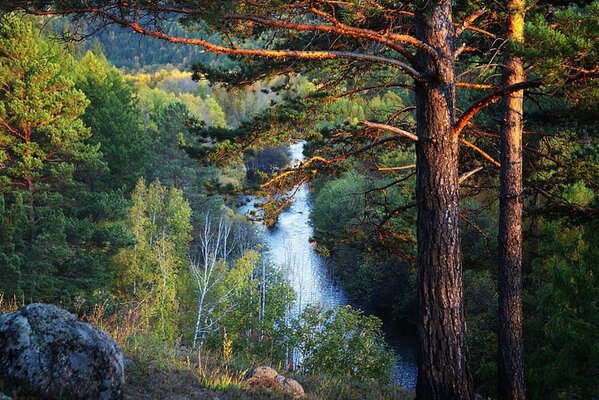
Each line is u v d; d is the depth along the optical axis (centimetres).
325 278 4041
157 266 3066
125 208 2784
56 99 2489
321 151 1100
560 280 1256
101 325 988
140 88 10738
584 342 1165
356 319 1766
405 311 3494
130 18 587
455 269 667
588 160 1093
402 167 1123
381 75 1076
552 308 1276
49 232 2148
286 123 1029
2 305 1040
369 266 3597
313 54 619
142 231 3241
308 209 5966
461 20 962
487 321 2300
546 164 1184
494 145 1119
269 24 614
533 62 605
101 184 3519
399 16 797
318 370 1600
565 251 1467
